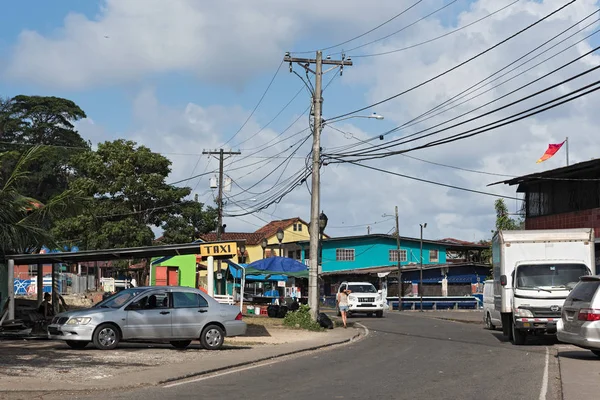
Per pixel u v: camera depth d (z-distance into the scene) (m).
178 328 19.33
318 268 30.92
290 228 84.38
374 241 71.62
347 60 31.02
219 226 49.66
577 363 15.95
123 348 19.83
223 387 12.60
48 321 22.25
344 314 31.81
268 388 12.44
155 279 45.16
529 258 22.59
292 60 30.61
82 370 14.51
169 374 14.00
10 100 70.81
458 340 24.09
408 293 63.16
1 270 27.72
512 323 22.45
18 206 23.00
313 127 30.84
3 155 23.09
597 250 35.00
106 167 42.59
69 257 26.53
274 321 33.69
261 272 42.06
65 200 24.20
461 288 62.94
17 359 16.19
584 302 16.20
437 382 13.11
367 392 11.84
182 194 43.66
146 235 41.56
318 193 30.73
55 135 70.19
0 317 24.20
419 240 72.06
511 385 12.66
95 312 18.70
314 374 14.54
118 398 11.24
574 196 37.28
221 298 31.72
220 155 50.06
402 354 18.95
